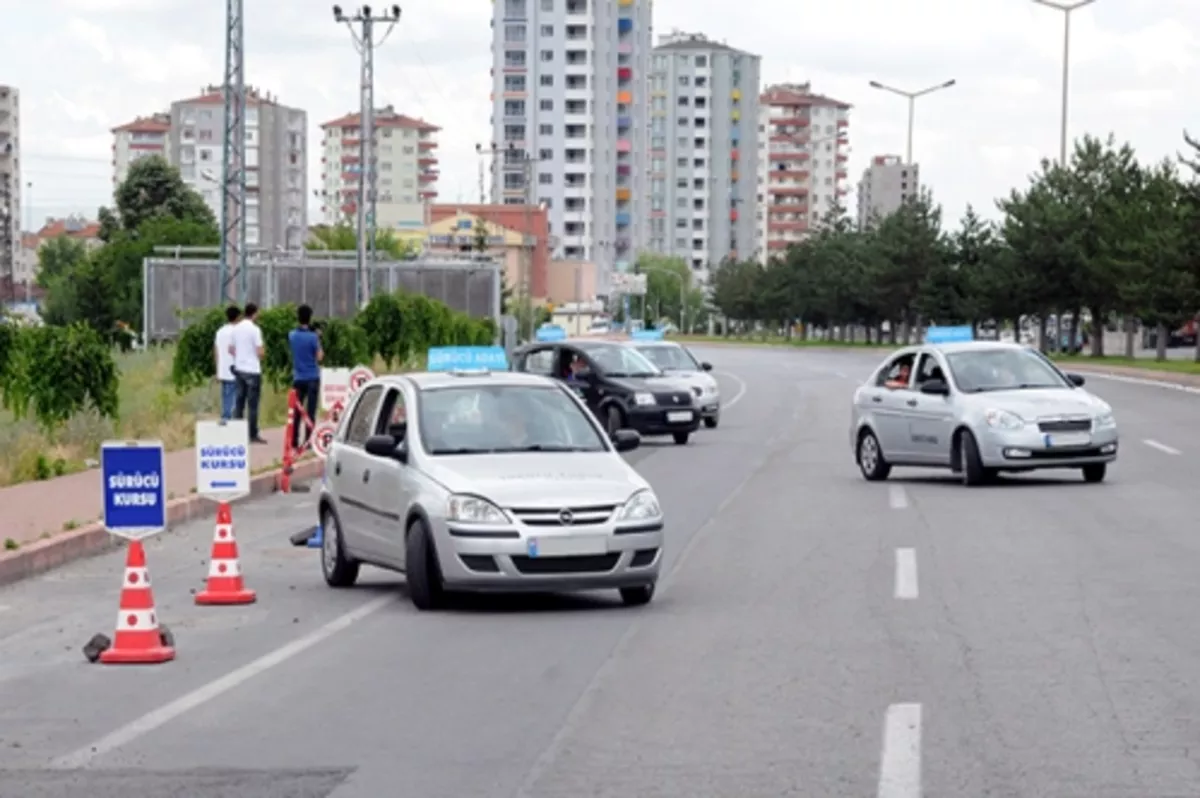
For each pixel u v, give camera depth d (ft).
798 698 37.22
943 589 53.88
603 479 51.72
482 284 296.10
